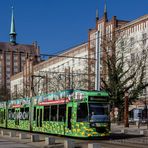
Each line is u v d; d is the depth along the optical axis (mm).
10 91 122125
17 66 185875
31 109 39281
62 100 31719
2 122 49812
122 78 67562
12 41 166750
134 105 69375
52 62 100250
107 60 61000
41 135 34719
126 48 66500
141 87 60750
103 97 29000
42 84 88812
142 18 67062
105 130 28578
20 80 127000
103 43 63438
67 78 79438
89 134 28094
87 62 77562
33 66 112688
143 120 60656
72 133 29531
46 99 35312
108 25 76125
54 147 23516
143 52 63031
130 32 69812
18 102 44031
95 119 28328
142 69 60531
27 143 26578
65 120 30781
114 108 62406
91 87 65625
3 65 183125
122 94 60062
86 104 28469
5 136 34625
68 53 91250
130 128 47969
